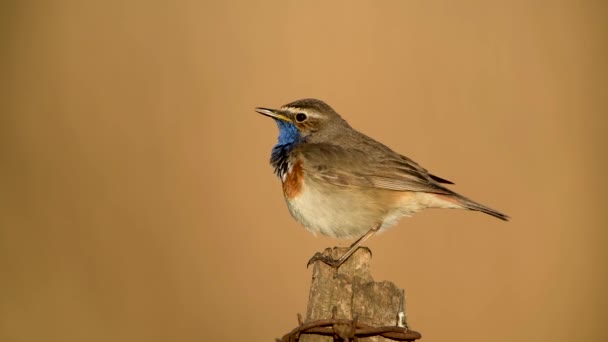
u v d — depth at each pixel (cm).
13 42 2320
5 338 1881
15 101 2245
